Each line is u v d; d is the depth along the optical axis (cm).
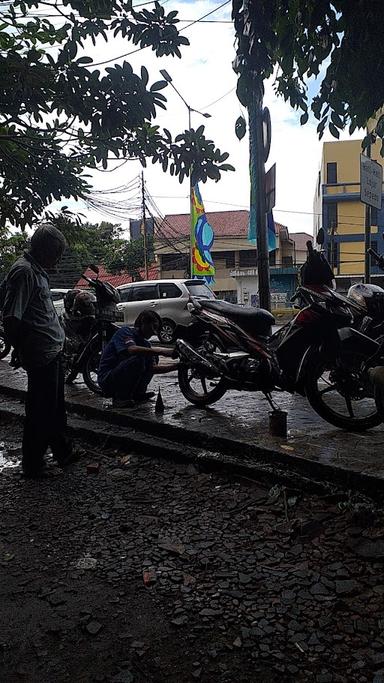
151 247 3975
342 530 320
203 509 360
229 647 225
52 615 251
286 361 467
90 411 568
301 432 459
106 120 359
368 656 217
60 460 456
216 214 4319
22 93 340
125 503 375
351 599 256
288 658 218
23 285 408
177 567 289
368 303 523
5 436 563
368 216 892
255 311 510
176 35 364
